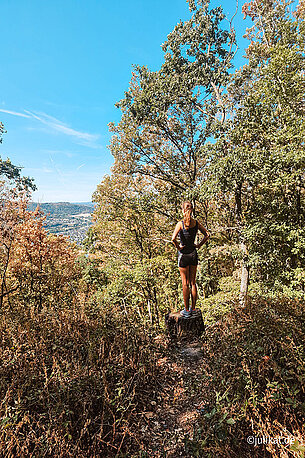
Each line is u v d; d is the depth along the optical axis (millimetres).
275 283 11969
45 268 17547
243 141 12898
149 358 4102
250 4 17109
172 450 2488
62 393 3002
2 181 13555
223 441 2264
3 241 14109
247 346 3150
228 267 20984
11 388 3020
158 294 16906
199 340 4910
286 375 2549
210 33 15266
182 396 3359
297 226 11812
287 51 11719
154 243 21891
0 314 7410
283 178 10695
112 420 2861
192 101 15258
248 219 13727
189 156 17688
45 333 4516
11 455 2205
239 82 14719
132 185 19781
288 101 11875
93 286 17281
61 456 2264
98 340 4223
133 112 16469
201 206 20078
